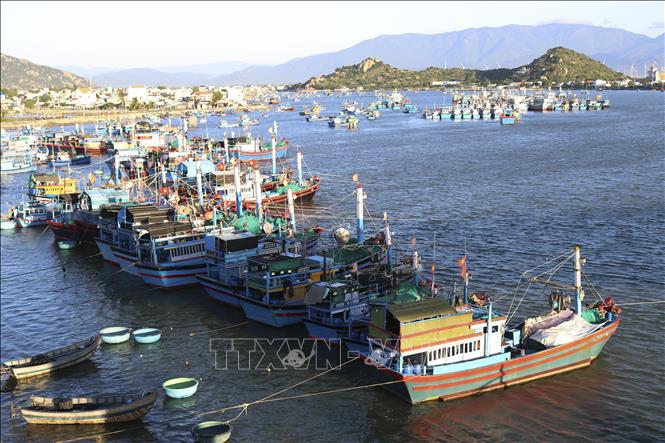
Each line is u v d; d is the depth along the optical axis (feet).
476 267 345.92
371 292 268.82
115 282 362.33
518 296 300.61
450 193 555.69
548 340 228.63
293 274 288.30
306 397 223.51
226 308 313.53
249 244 318.65
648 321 268.82
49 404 213.66
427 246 390.21
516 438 195.62
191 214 429.38
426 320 213.05
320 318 264.52
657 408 207.92
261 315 287.89
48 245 453.99
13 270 392.47
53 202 525.75
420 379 209.87
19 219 510.99
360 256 320.29
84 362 256.73
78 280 368.27
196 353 261.65
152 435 203.92
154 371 247.29
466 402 216.33
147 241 355.15
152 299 330.75
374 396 222.69
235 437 201.16
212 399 224.53
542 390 221.87
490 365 217.97
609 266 339.77
